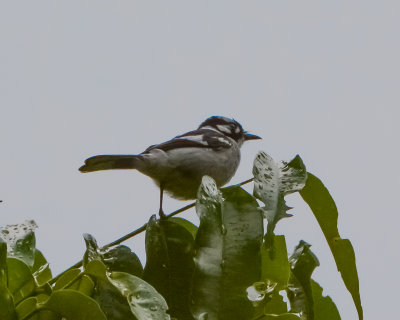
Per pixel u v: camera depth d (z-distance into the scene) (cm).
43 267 666
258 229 619
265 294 597
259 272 605
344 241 698
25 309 510
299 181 634
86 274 556
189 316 625
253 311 590
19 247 617
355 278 691
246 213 627
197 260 605
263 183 625
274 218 606
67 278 562
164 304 530
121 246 654
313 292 686
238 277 601
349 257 695
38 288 559
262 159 641
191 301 591
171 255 645
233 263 605
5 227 633
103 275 550
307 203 708
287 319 590
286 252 643
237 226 621
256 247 612
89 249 604
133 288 541
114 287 541
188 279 638
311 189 703
